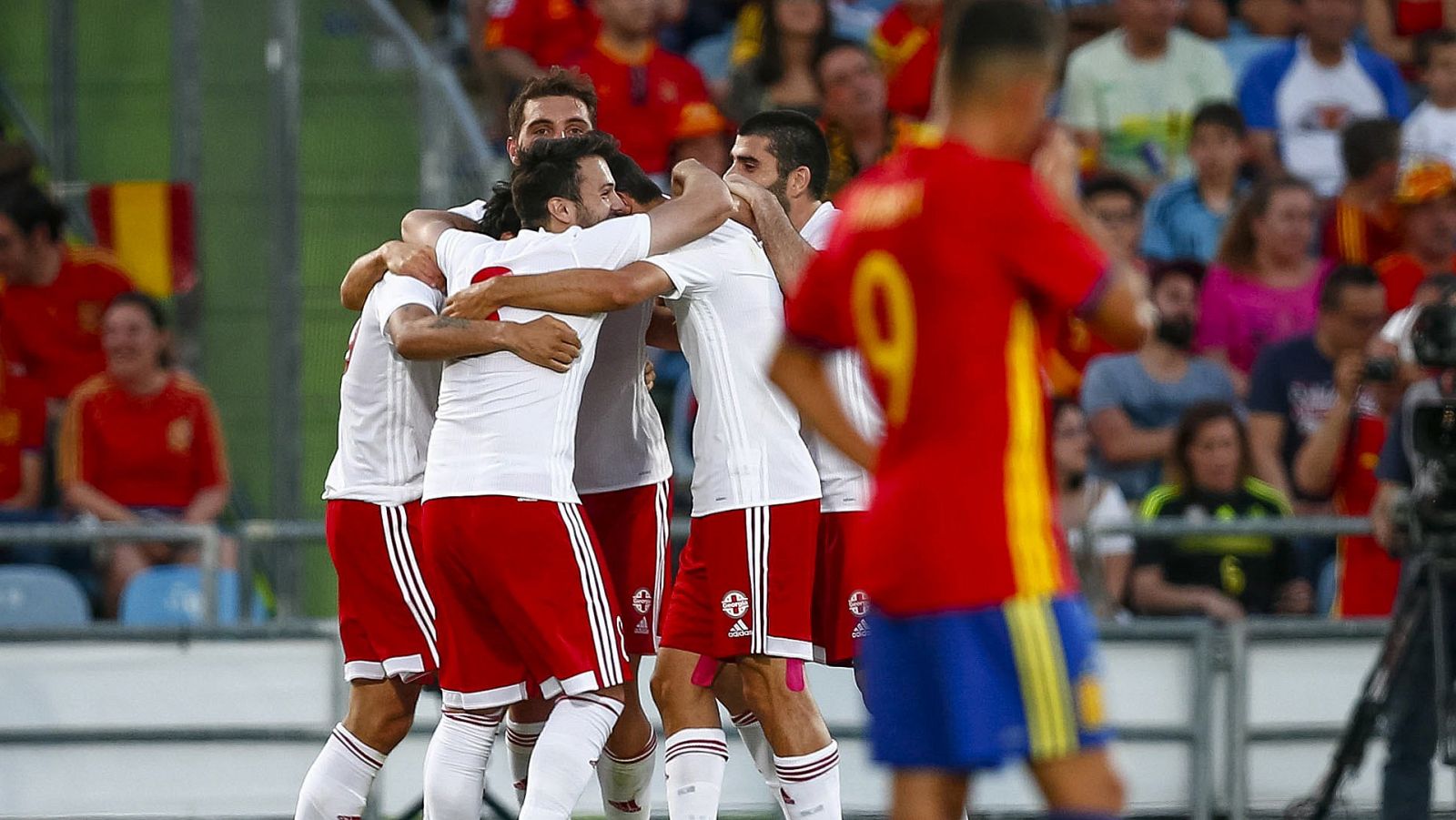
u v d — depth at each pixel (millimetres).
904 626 11156
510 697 15742
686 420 27031
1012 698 10906
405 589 16422
